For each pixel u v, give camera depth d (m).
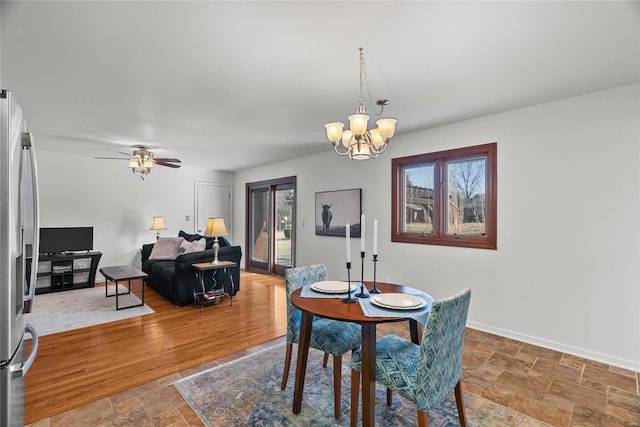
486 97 2.82
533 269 3.02
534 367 2.56
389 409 2.03
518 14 1.66
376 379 1.68
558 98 2.84
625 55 2.08
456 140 3.54
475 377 2.40
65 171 5.36
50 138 4.27
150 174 6.33
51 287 5.04
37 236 1.54
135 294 4.86
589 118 2.72
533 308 3.02
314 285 2.28
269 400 2.11
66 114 3.29
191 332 3.32
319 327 2.14
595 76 2.40
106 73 2.36
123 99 2.88
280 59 2.16
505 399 2.12
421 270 3.86
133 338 3.14
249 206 7.06
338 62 2.20
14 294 1.29
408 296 1.98
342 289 2.18
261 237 6.81
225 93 2.74
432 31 1.82
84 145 4.70
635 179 2.52
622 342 2.57
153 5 1.59
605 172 2.65
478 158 3.45
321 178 5.25
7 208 1.23
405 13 1.65
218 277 4.56
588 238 2.73
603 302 2.66
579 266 2.77
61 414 1.94
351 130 2.08
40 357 2.71
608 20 1.71
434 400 1.52
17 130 1.32
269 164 6.39
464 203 3.57
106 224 5.80
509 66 2.24
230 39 1.91
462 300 1.61
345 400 2.12
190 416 1.93
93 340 3.08
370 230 4.44
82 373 2.44
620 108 2.58
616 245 2.60
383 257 4.26
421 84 2.55
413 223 4.02
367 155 2.29
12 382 1.30
